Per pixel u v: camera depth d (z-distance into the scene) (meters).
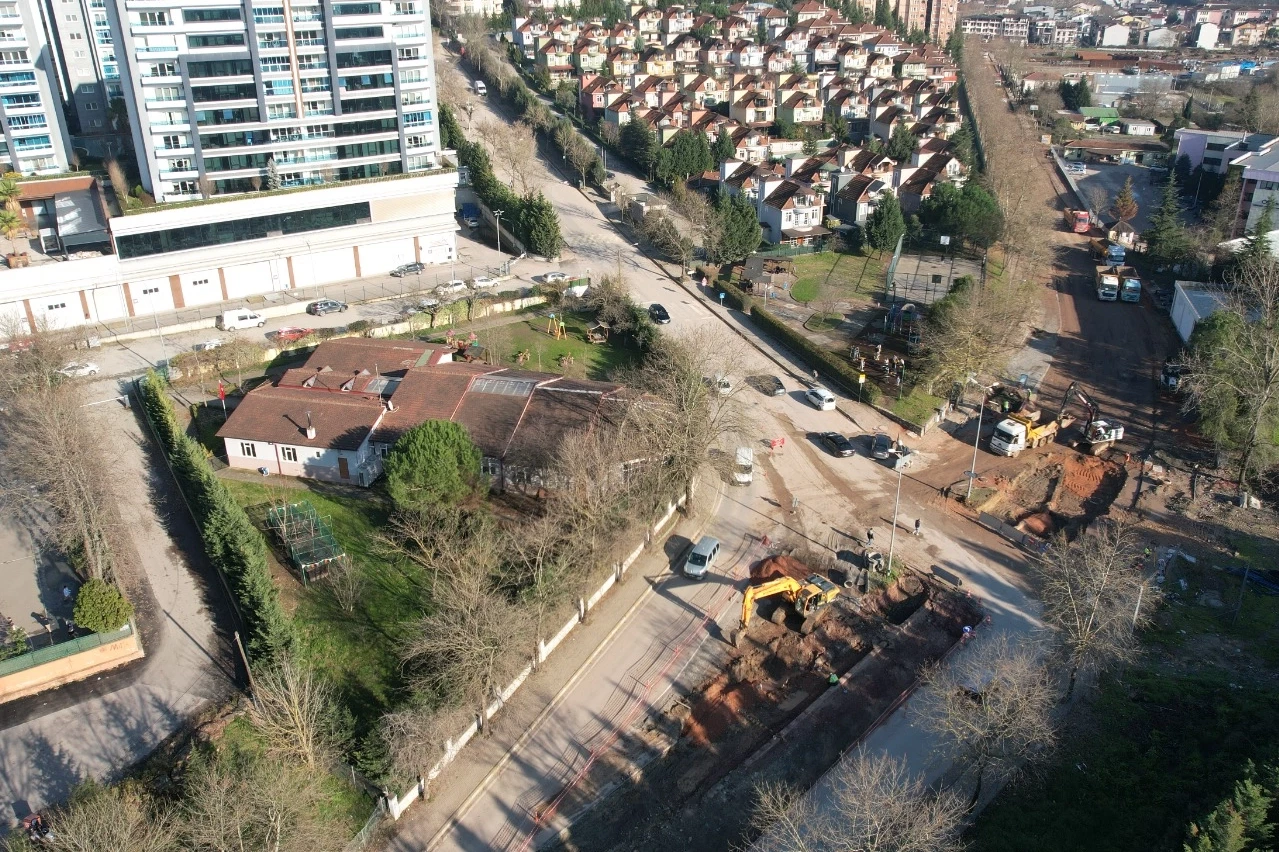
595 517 59.28
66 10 121.19
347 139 107.75
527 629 51.84
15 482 67.25
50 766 47.22
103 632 52.94
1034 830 44.06
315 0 100.69
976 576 62.97
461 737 49.44
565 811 46.56
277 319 98.00
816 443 79.38
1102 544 54.09
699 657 56.25
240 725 49.16
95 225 102.19
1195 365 80.19
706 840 45.25
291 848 40.03
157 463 71.75
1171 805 44.28
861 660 55.72
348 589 56.84
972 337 84.81
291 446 69.56
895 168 138.38
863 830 39.81
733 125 162.88
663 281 111.44
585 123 172.00
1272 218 120.81
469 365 80.31
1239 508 69.94
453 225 115.31
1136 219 146.38
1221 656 54.94
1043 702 46.47
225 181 103.12
